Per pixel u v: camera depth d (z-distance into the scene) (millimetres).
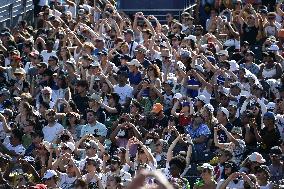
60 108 58375
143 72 61438
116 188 43969
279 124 52469
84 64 61625
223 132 51656
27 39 69938
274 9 87438
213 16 79562
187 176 49438
